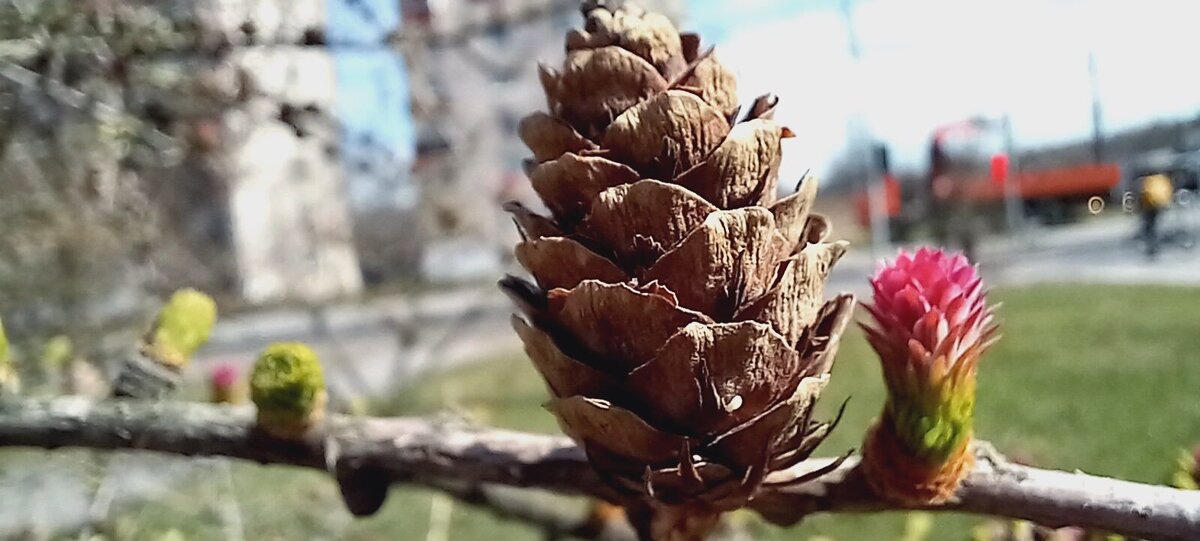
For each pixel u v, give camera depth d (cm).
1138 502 5
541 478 6
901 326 5
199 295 7
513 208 5
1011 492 5
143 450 6
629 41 5
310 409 6
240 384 11
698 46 5
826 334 5
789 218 5
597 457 5
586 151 5
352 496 6
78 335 17
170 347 7
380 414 18
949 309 5
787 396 5
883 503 5
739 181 5
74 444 6
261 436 6
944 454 5
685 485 5
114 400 6
